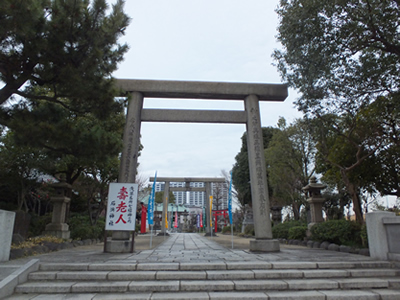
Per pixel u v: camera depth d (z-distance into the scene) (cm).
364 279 582
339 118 1122
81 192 1805
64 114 870
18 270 570
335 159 1228
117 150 883
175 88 1089
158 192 4938
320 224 1140
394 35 888
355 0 843
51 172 1351
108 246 934
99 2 725
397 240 711
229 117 1105
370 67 941
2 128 849
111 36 773
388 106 1029
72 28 705
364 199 1861
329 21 898
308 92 991
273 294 512
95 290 529
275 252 943
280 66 1054
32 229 1311
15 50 704
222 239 1972
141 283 545
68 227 1305
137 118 1061
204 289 535
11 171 1264
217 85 1105
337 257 782
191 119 1090
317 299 502
